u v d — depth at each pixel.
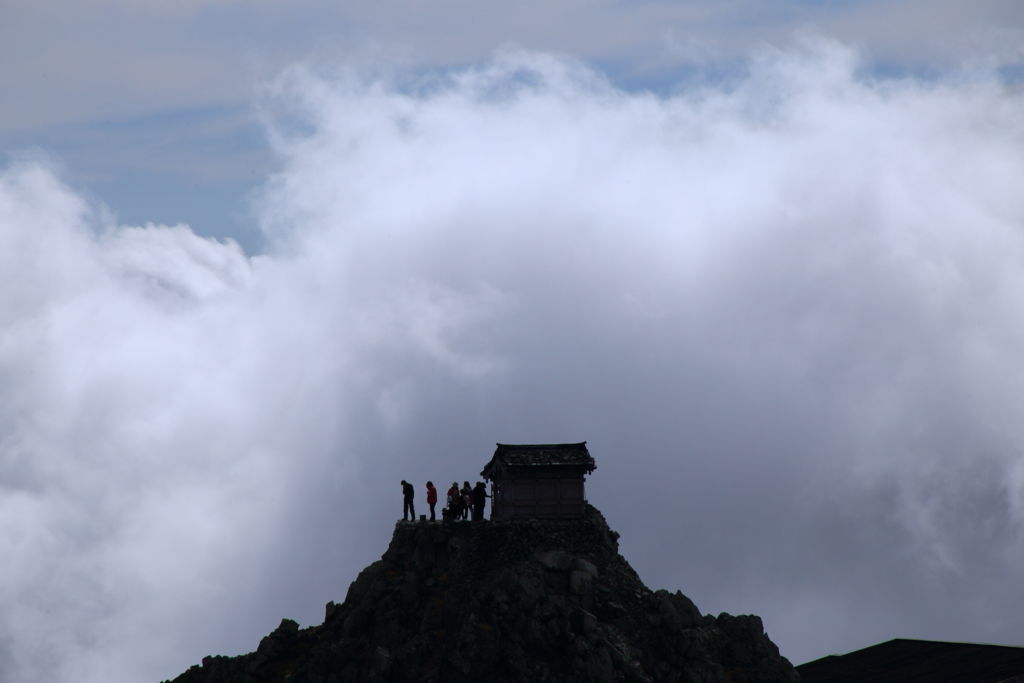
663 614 159.75
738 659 158.88
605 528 166.75
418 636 156.25
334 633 163.50
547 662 153.50
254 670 161.62
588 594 159.38
